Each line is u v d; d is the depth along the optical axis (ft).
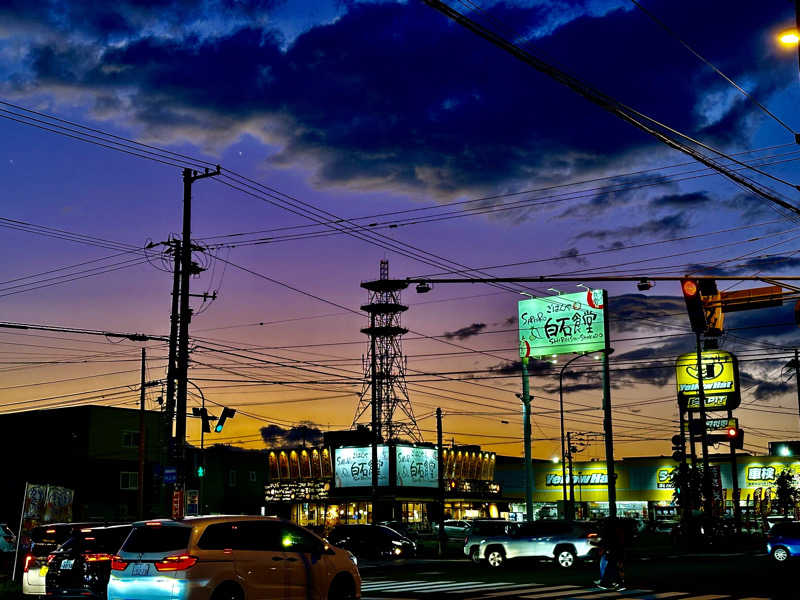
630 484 333.42
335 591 54.60
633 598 66.13
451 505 266.16
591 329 223.92
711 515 154.81
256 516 51.57
